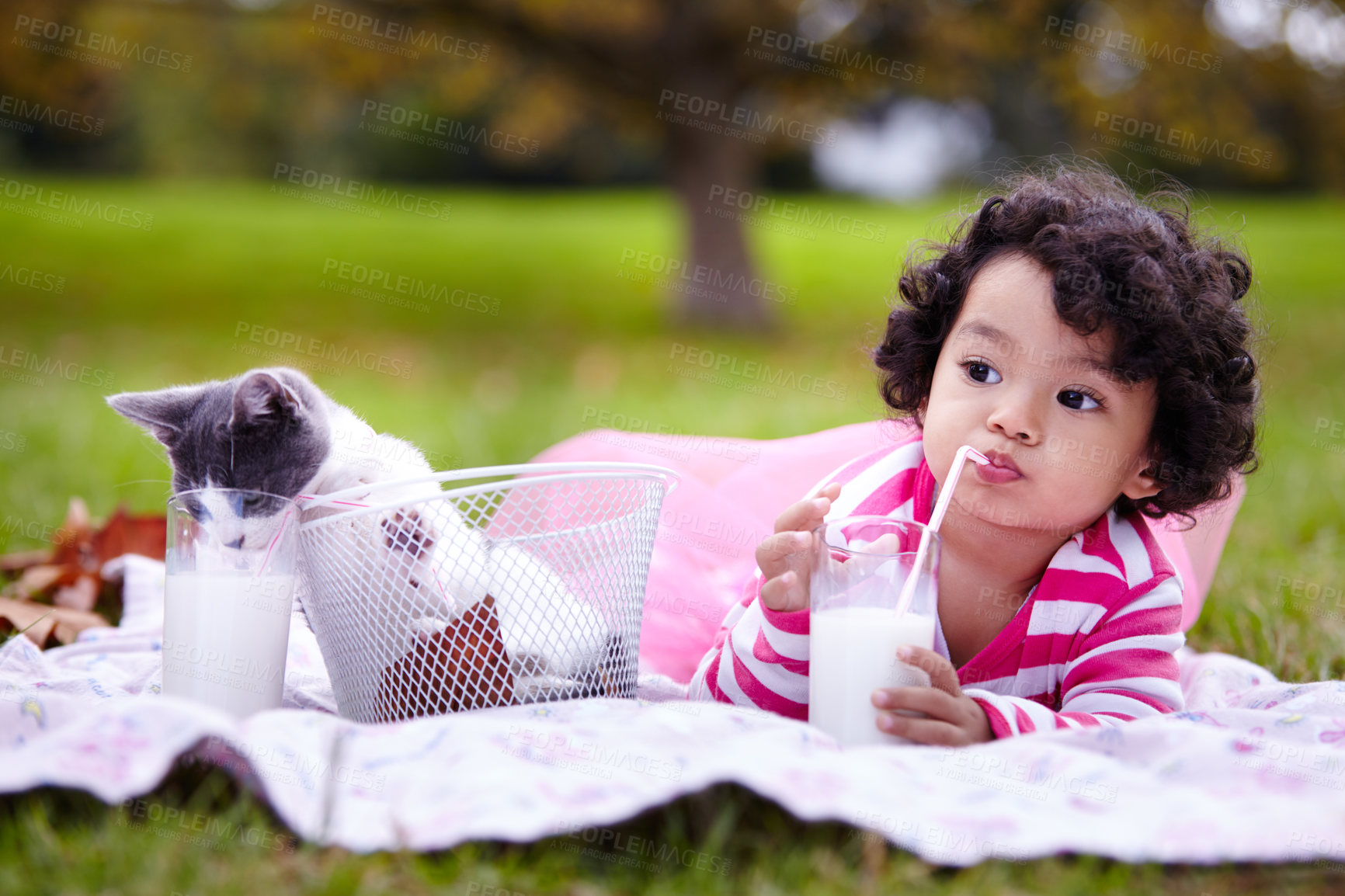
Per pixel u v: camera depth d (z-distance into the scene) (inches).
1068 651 65.7
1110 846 45.1
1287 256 418.3
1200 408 65.0
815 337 316.8
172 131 676.1
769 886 44.2
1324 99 341.1
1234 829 45.8
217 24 370.9
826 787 46.9
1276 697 67.3
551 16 324.8
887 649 57.0
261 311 340.5
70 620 90.4
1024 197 69.2
